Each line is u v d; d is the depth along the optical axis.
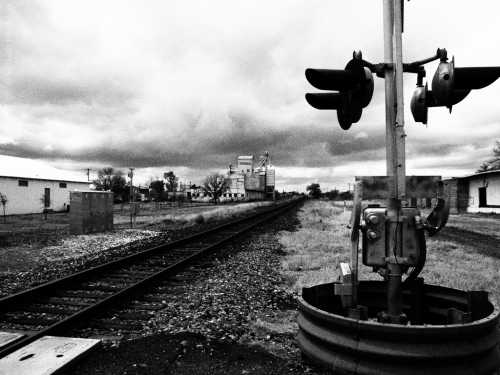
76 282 6.90
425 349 2.47
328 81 2.91
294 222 22.59
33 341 3.82
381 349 2.53
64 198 39.78
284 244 12.29
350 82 2.91
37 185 35.78
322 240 12.98
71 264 9.09
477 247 11.34
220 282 6.96
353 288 2.99
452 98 3.12
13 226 20.06
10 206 32.56
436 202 2.89
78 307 5.48
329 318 2.78
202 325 4.54
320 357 2.81
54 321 4.76
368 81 2.79
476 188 31.80
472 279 6.90
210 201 91.00
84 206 15.52
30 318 4.89
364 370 2.55
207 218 24.27
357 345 2.61
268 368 3.34
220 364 3.42
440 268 7.86
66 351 3.50
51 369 3.13
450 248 11.05
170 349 3.72
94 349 3.69
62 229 18.19
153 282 6.75
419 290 3.62
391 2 2.97
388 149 2.91
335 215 29.22
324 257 9.36
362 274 7.34
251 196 114.69
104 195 16.75
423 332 2.47
